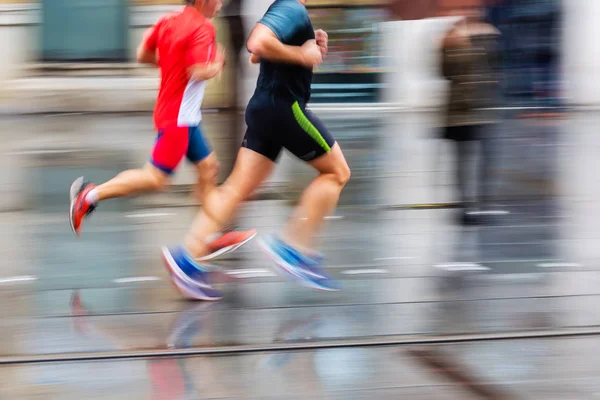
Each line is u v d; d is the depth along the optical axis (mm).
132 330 7184
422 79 23047
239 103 13297
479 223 11062
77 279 8656
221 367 6402
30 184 13445
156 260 9352
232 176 7918
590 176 14180
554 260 9398
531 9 22594
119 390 5992
